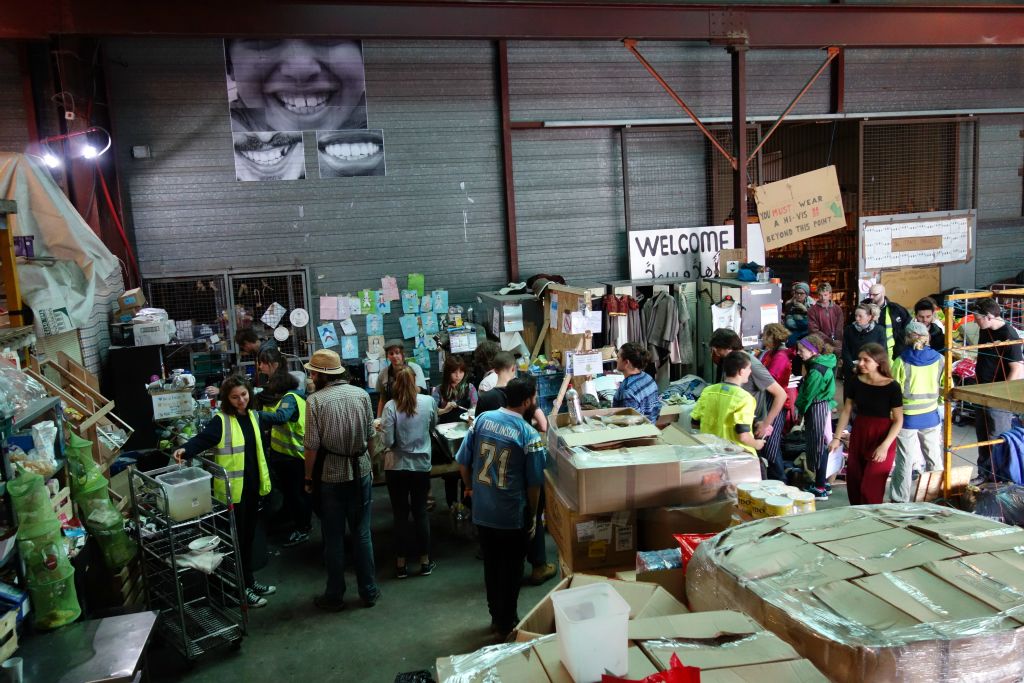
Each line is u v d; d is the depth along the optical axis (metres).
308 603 4.86
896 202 10.75
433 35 8.15
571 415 4.12
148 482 4.24
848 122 10.52
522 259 9.41
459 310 8.85
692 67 9.70
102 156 7.94
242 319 8.45
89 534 4.20
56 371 5.36
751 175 10.27
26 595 3.20
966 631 1.86
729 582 2.27
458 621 4.55
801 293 9.06
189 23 7.41
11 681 2.81
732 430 4.51
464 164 9.09
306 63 8.48
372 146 8.78
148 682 3.54
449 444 5.52
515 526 3.96
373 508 6.62
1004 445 5.34
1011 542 2.33
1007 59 10.77
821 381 6.06
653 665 1.86
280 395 5.83
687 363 8.81
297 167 8.59
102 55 7.92
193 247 8.39
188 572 4.64
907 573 2.15
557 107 9.33
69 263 5.55
